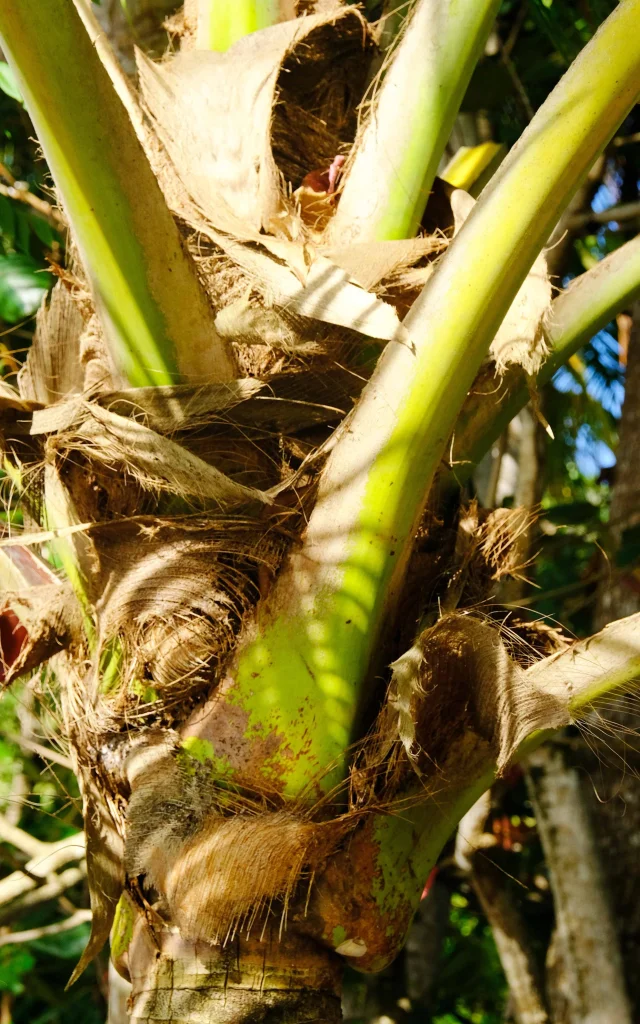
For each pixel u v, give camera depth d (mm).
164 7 1195
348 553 726
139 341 748
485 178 1134
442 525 850
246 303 768
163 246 707
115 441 753
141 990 702
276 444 795
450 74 847
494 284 691
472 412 864
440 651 696
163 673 755
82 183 676
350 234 860
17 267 1454
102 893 800
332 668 725
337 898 700
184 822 696
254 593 761
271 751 717
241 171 839
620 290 854
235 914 668
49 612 849
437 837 755
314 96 953
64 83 638
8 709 1374
